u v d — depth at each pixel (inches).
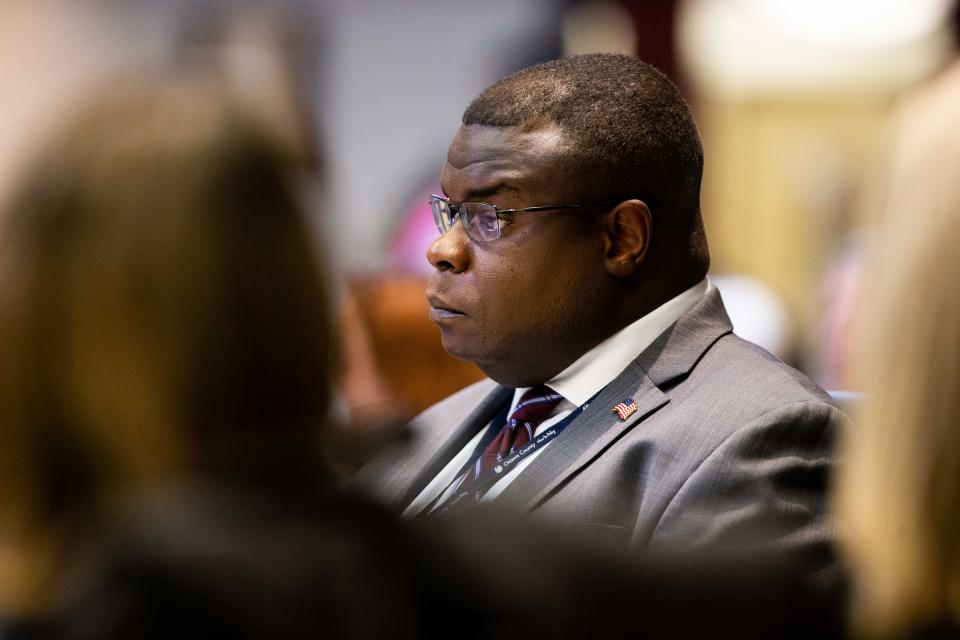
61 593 76.7
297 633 73.1
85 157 78.6
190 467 79.2
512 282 144.8
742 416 136.7
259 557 74.9
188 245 77.5
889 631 87.0
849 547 93.7
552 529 79.9
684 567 78.6
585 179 143.8
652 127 146.9
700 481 131.8
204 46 85.7
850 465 93.8
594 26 430.6
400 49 424.2
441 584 75.4
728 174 466.9
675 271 150.8
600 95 146.5
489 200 145.6
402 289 203.2
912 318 86.3
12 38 279.1
